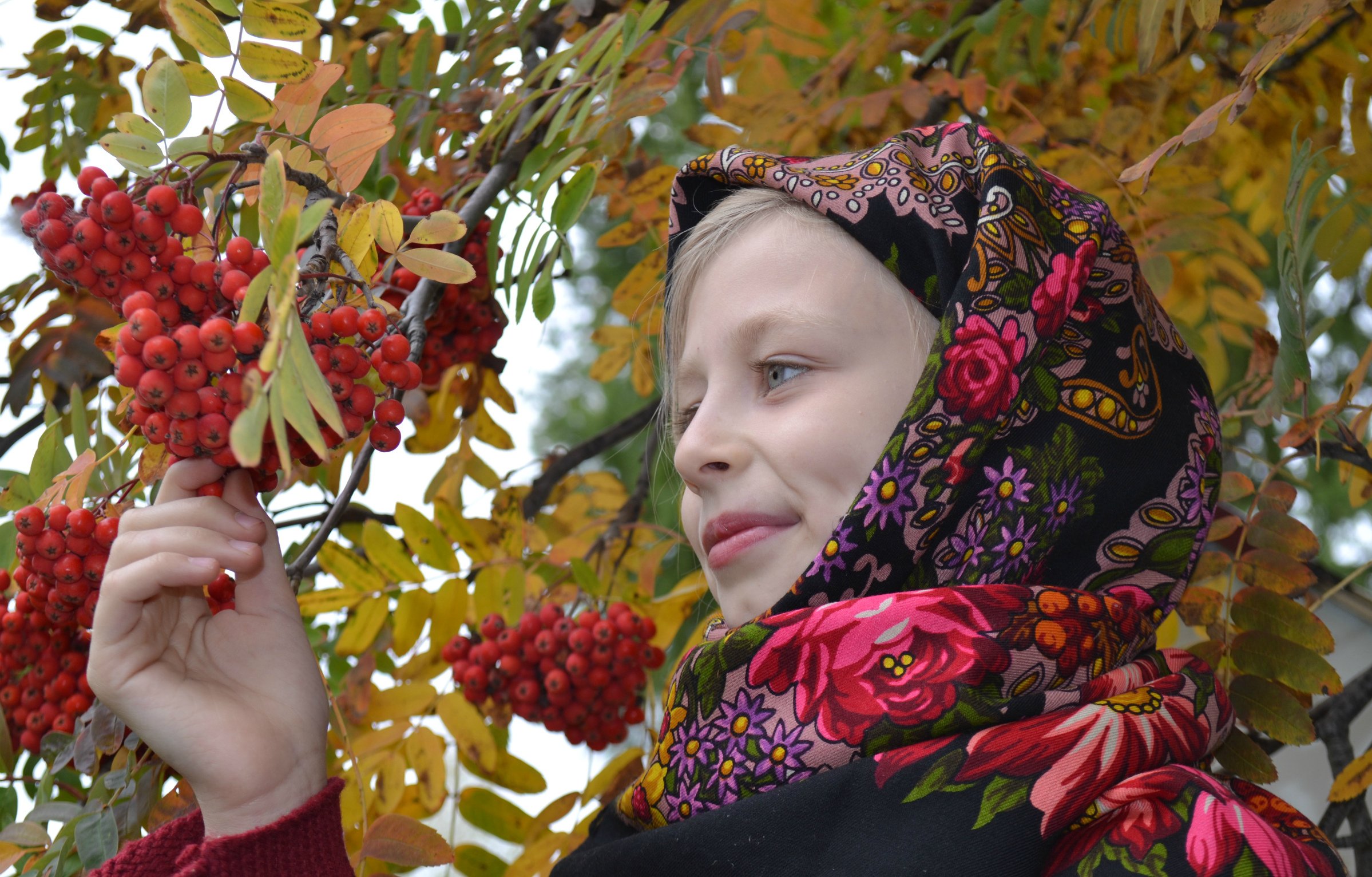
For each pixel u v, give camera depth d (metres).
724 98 2.33
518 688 2.06
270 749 1.18
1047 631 1.07
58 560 1.21
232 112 1.19
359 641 1.95
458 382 2.30
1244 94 1.19
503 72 2.16
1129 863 0.94
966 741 1.02
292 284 0.79
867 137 2.69
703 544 1.27
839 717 1.07
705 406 1.26
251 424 0.70
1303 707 1.71
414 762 1.88
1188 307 2.72
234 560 1.12
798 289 1.24
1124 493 1.18
